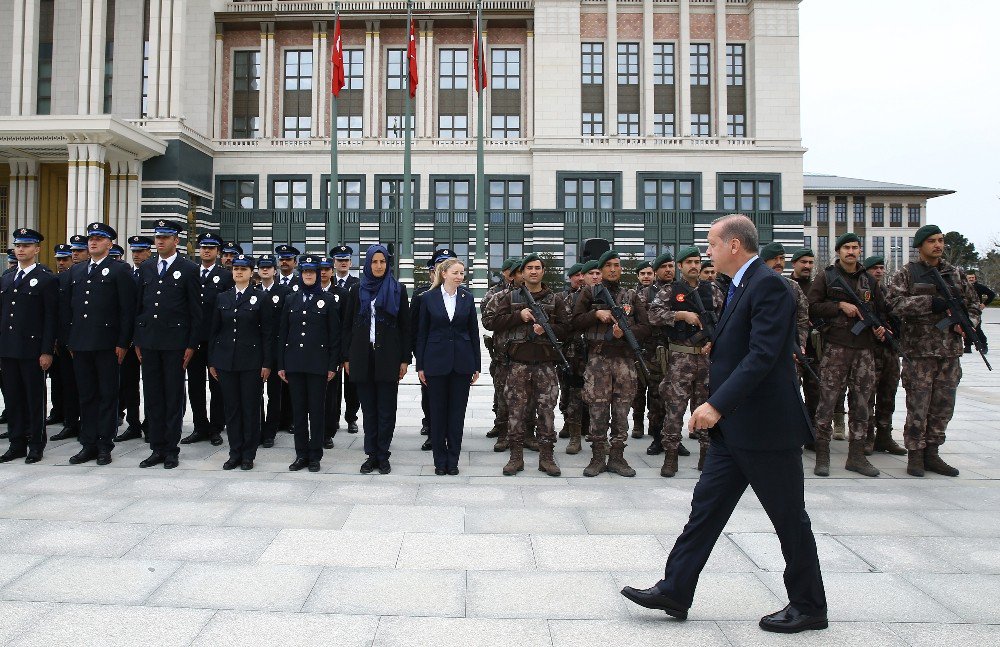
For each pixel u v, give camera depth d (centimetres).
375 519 541
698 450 849
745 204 3819
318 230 3769
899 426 1016
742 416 349
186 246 3128
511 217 3812
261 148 3816
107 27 3538
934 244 694
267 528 514
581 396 821
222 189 3819
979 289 782
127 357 857
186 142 3491
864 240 7806
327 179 3828
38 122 2831
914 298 692
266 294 745
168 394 721
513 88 3938
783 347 348
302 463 715
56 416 968
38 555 452
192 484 647
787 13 3819
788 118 3816
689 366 699
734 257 370
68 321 744
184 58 3675
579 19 3838
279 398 859
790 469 349
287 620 362
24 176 3325
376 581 416
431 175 3841
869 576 431
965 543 494
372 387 711
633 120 3900
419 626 357
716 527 365
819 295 746
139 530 506
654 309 717
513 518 547
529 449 855
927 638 348
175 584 407
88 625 352
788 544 356
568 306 821
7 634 341
